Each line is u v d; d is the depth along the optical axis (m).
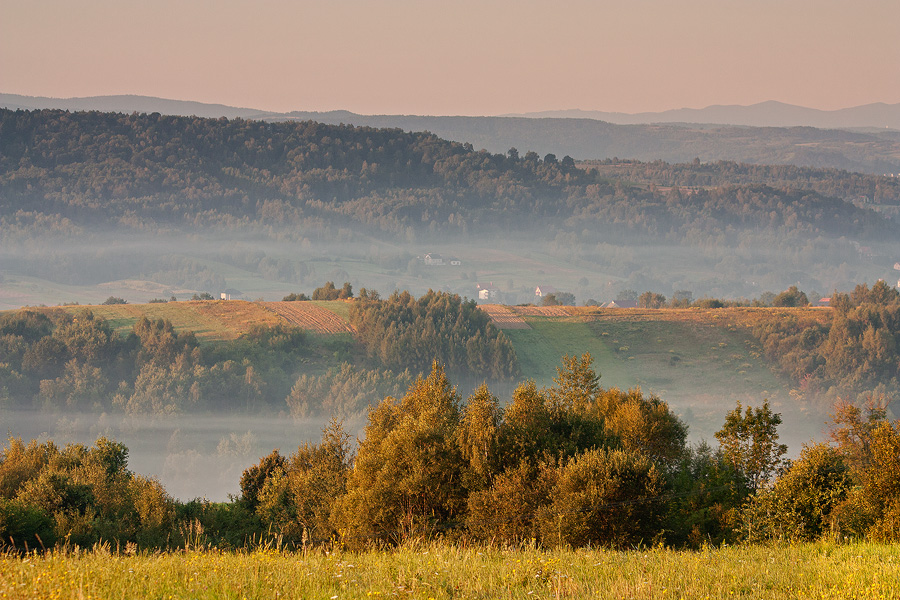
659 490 84.69
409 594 39.00
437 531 87.94
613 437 107.38
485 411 95.88
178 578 40.34
